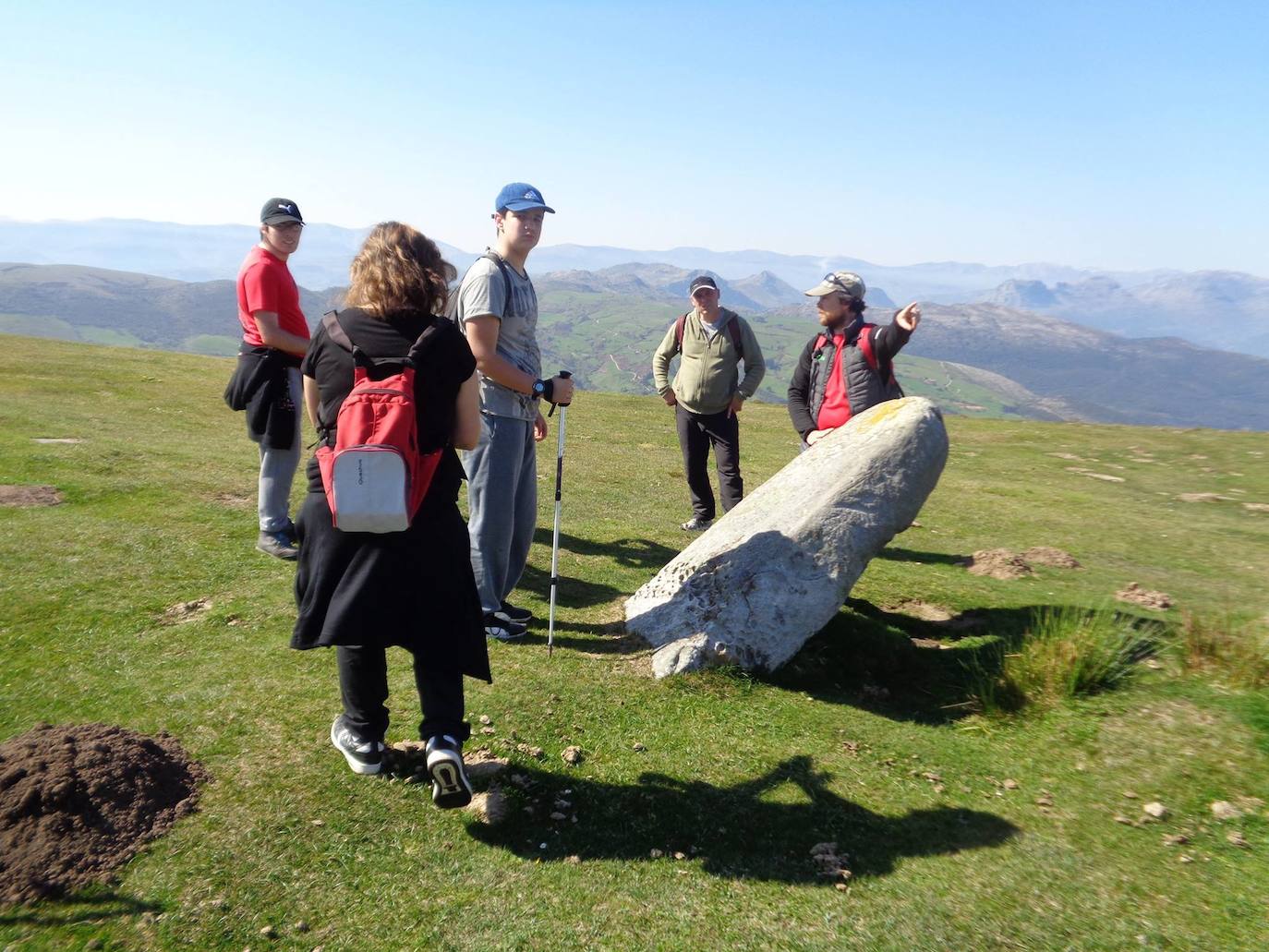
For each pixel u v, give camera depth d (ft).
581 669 19.16
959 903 12.49
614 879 12.54
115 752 13.15
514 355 19.01
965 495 45.34
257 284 22.59
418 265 12.26
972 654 21.75
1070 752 16.67
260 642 19.06
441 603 12.39
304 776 13.93
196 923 10.79
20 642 18.29
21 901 10.75
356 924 11.14
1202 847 13.84
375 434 11.29
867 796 15.30
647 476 45.27
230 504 30.27
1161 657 20.11
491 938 11.10
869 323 25.48
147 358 86.94
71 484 30.89
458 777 12.13
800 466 23.45
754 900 12.33
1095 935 11.89
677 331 31.86
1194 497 47.62
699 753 16.21
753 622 19.88
